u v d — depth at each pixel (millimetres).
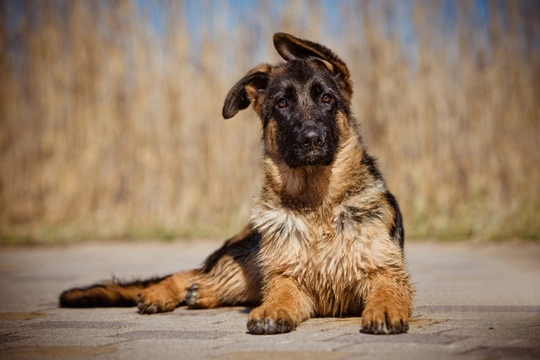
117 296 6984
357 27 16234
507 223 14422
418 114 15945
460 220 14938
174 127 17016
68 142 17469
